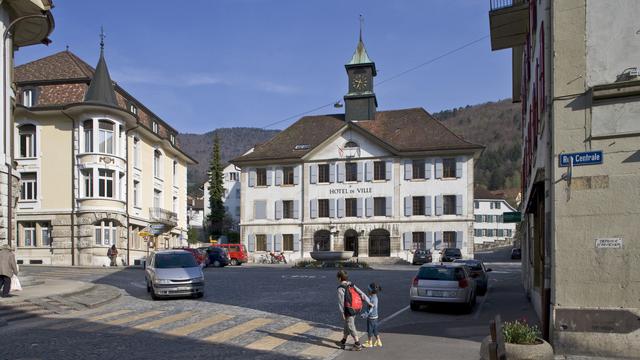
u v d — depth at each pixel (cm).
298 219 5756
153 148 5384
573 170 1121
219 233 8400
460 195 5331
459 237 5300
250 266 4694
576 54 1136
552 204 1147
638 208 1074
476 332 1436
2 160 2359
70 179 4506
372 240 5572
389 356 1150
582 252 1104
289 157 5778
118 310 1823
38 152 4550
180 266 2194
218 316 1684
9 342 1279
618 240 1084
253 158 5900
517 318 1688
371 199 5559
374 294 1271
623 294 1074
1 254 1883
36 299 1847
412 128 5778
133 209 4872
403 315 1786
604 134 1104
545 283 1193
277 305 1947
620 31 1115
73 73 4681
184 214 6250
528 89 2097
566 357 1071
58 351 1180
